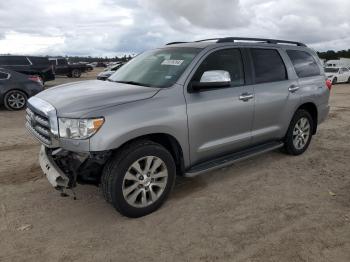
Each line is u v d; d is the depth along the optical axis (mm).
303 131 5824
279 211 3869
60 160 3684
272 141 5355
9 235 3373
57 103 3549
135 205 3672
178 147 3977
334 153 6039
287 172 5094
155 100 3693
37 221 3648
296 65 5570
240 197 4242
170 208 3945
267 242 3260
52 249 3160
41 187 4492
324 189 4492
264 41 5262
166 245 3223
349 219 3691
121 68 5031
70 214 3805
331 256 3055
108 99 3533
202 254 3080
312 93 5734
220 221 3652
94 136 3275
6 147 6266
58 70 29641
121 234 3414
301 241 3271
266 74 5012
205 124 4121
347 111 10828
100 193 4320
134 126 3449
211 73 3988
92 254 3090
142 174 3668
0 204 4008
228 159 4578
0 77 10906
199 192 4379
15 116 9836
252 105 4684
